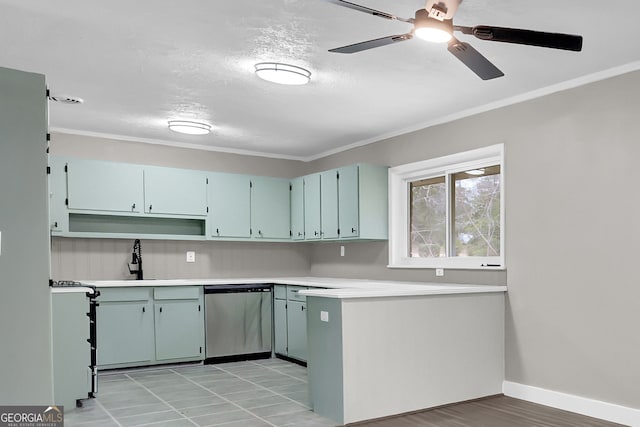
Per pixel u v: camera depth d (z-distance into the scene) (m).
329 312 3.55
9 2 2.60
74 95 4.15
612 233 3.55
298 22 2.87
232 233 5.98
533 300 4.03
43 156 2.50
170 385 4.47
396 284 4.80
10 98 2.44
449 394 3.88
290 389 4.32
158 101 4.34
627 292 3.46
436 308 3.87
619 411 3.45
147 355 5.11
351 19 2.84
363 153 5.88
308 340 3.77
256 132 5.46
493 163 4.48
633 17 2.78
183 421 3.46
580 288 3.72
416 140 5.16
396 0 2.62
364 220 5.29
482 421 3.50
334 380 3.48
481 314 4.11
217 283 5.55
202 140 5.86
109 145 5.56
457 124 4.72
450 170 4.88
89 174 5.18
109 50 3.24
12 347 2.39
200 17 2.79
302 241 6.20
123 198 5.34
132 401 3.95
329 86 3.96
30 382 2.41
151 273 5.75
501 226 4.29
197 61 3.44
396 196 5.42
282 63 3.48
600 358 3.59
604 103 3.63
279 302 5.78
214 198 5.89
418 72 3.67
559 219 3.88
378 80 3.83
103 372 4.98
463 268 4.59
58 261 5.24
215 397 4.07
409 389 3.68
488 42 3.12
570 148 3.82
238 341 5.64
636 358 3.39
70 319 3.78
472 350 4.04
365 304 3.54
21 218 2.43
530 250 4.06
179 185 5.66
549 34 2.30
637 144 3.44
